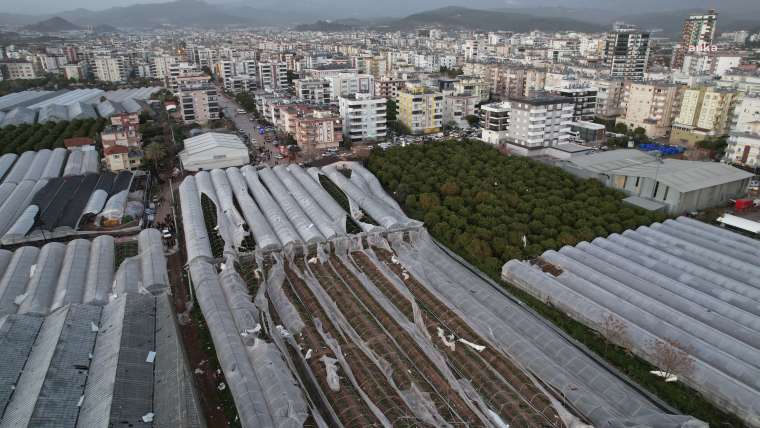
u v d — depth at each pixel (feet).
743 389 182.09
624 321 225.35
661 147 536.83
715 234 312.09
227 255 286.25
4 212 341.62
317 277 277.23
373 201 367.66
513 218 331.77
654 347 207.21
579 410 181.88
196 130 592.19
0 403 180.14
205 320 234.99
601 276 261.65
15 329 216.95
